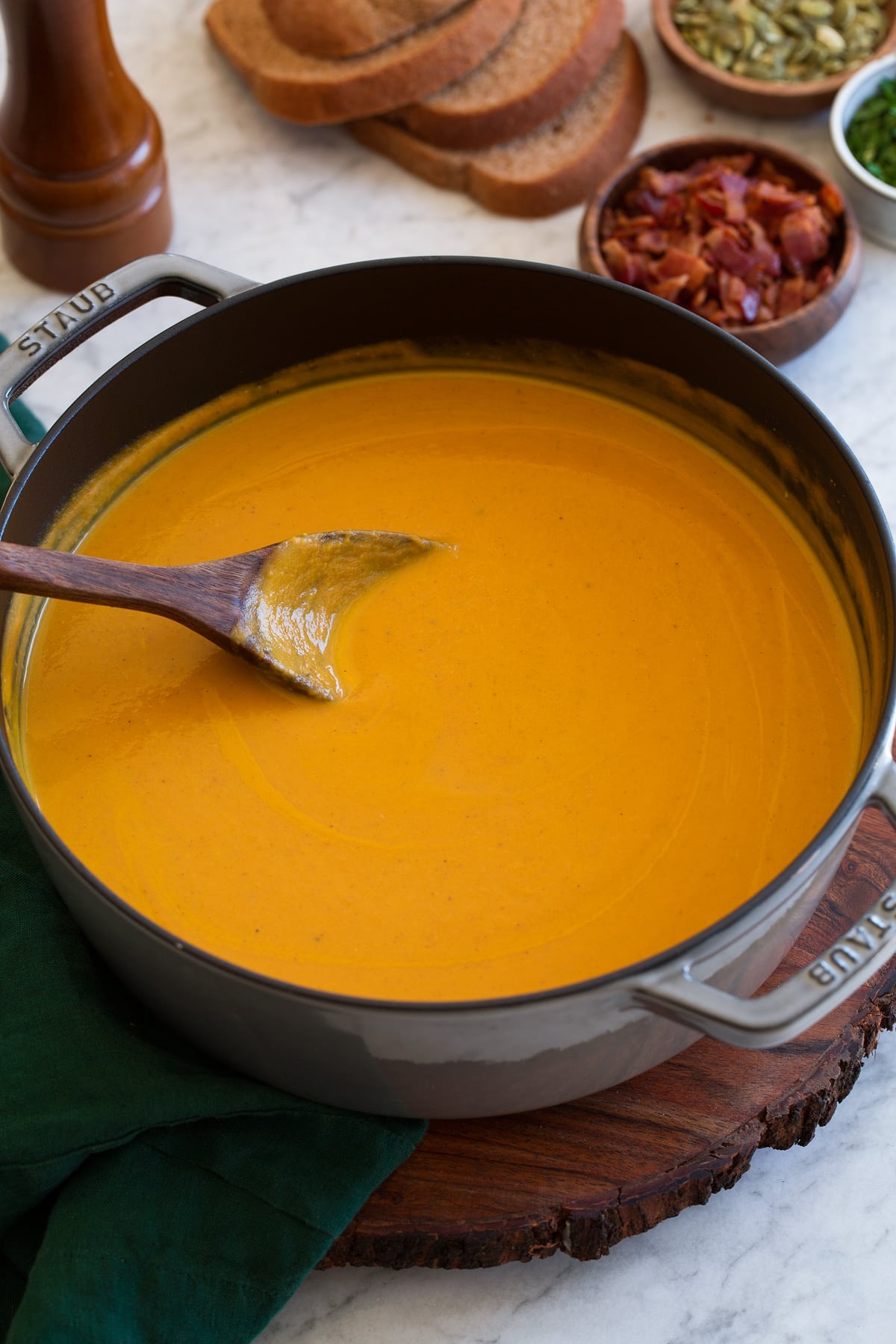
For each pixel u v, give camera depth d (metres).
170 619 0.89
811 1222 0.87
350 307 0.93
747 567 0.91
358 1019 0.75
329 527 0.93
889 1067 0.90
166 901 0.84
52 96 1.01
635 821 0.85
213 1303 0.82
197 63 1.16
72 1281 0.81
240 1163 0.83
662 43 1.13
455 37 1.07
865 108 1.11
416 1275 0.86
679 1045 0.82
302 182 1.12
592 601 0.91
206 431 0.95
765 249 1.04
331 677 0.88
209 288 0.90
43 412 1.04
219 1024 0.80
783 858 0.84
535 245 1.10
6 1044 0.84
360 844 0.85
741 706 0.88
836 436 0.86
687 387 0.93
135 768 0.87
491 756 0.87
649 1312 0.85
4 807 0.89
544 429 0.95
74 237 1.05
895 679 0.79
